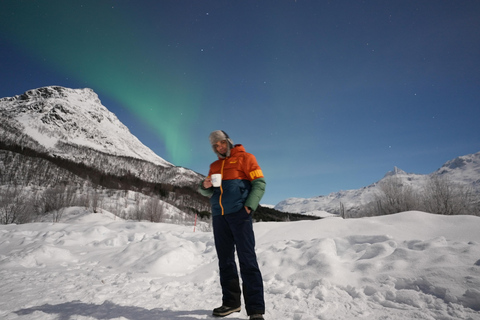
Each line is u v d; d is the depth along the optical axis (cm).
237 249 193
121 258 402
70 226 956
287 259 303
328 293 220
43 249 437
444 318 160
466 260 215
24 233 722
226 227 202
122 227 1190
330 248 316
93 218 3075
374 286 217
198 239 575
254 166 196
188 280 305
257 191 188
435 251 240
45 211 3219
